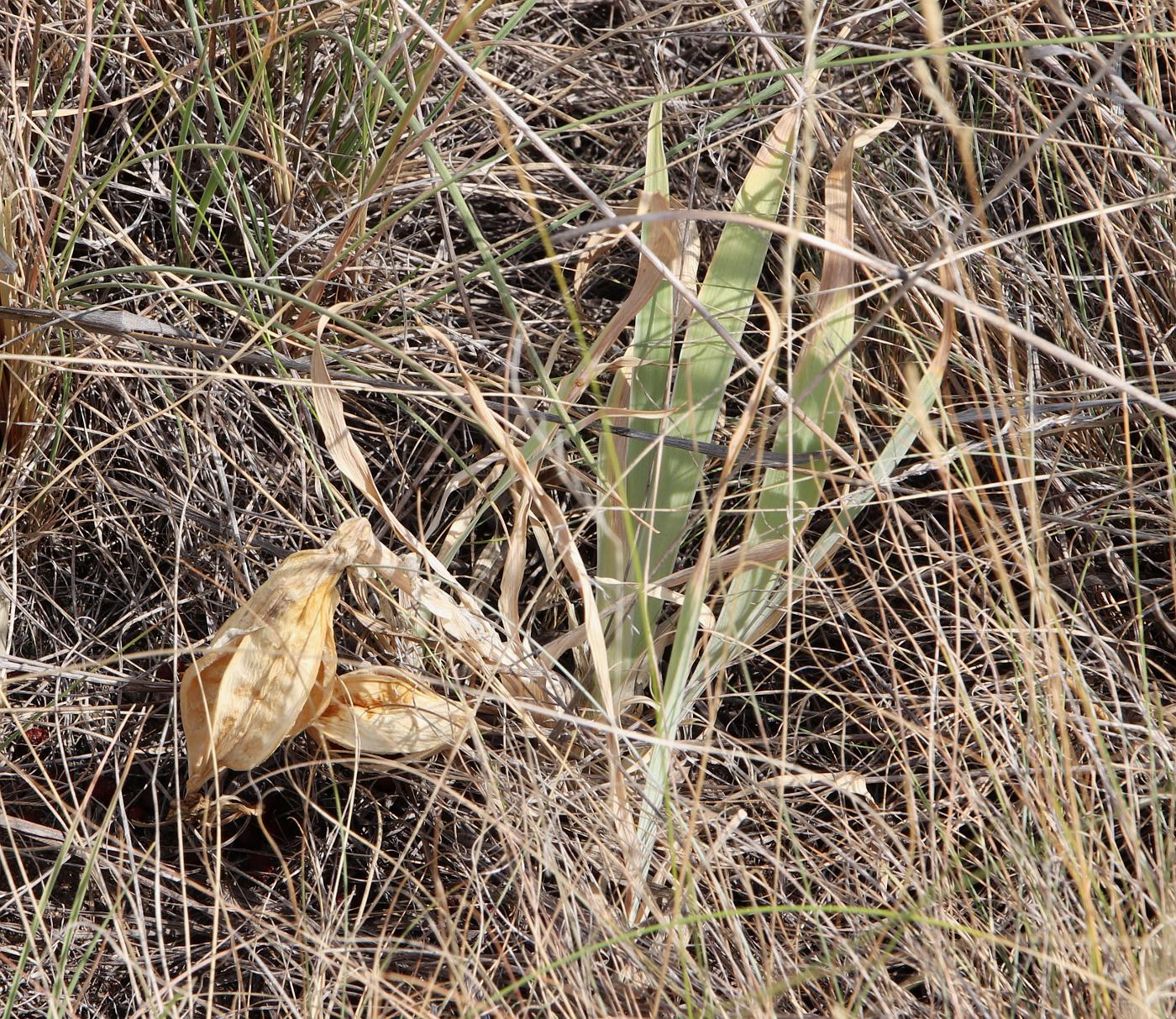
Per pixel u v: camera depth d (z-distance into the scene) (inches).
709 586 68.3
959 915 66.7
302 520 69.7
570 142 73.2
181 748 68.4
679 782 67.9
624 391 68.8
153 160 71.0
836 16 72.4
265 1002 67.3
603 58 73.4
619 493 68.1
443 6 70.0
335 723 67.1
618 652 68.2
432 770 67.9
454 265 68.6
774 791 68.1
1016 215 71.3
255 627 66.5
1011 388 68.8
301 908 67.7
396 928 67.6
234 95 71.0
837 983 66.5
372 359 70.0
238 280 67.7
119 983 67.3
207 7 70.8
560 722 68.0
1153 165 69.6
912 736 68.4
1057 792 66.9
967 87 71.2
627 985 66.2
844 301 67.8
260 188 71.2
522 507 67.6
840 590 69.3
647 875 67.2
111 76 71.1
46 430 69.2
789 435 66.9
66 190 69.1
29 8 70.2
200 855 68.0
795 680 69.4
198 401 69.8
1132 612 69.3
